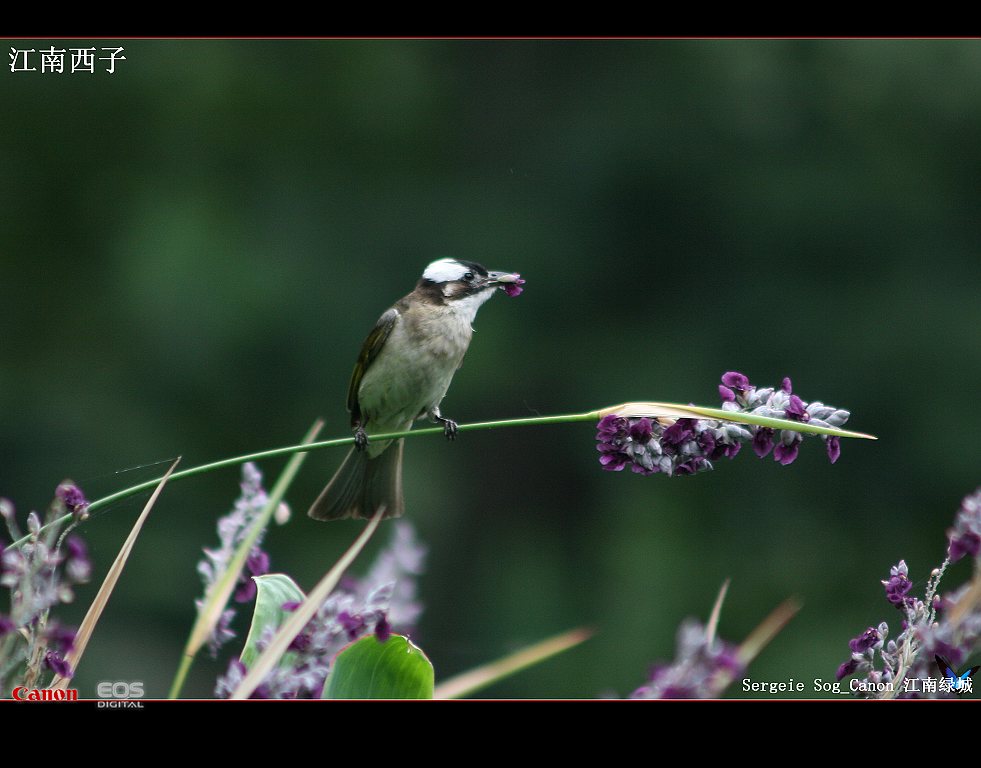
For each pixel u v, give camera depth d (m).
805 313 17.75
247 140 18.77
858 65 18.00
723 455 3.97
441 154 19.12
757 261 18.42
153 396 16.97
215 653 3.46
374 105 18.83
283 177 18.55
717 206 18.20
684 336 18.02
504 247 18.14
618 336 18.33
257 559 3.61
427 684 3.58
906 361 17.47
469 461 17.94
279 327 17.17
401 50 19.00
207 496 16.36
